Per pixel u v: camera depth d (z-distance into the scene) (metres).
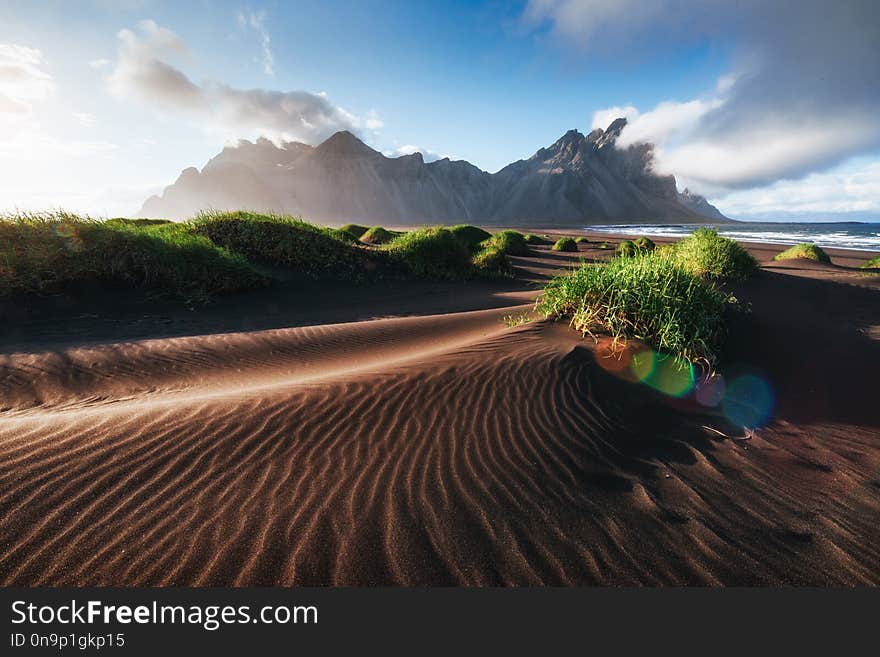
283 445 2.75
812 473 2.83
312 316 8.59
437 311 9.45
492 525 2.18
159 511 2.15
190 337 6.11
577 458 2.81
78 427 2.82
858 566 2.04
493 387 3.55
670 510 2.39
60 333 6.25
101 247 8.22
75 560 1.85
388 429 2.99
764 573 1.99
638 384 3.81
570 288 5.11
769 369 4.56
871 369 4.73
